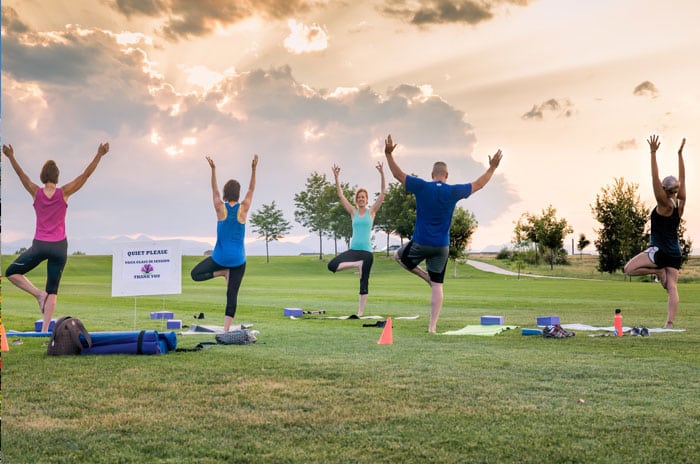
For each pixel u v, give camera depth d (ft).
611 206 284.20
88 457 15.38
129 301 80.43
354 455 15.52
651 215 47.21
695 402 20.83
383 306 72.59
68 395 21.72
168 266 41.47
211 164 42.19
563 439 16.76
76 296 91.25
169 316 55.26
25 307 68.59
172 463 14.96
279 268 336.29
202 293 103.04
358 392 22.18
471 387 23.09
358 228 59.57
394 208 353.92
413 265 43.39
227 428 17.76
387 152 42.68
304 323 50.80
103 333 31.96
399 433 17.29
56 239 39.19
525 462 15.06
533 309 67.62
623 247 281.95
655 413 19.35
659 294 101.86
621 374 25.86
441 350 33.17
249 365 27.73
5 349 32.91
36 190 38.65
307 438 16.88
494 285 148.05
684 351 32.86
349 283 161.89
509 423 18.22
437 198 42.19
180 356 30.48
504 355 31.24
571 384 23.71
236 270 42.06
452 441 16.60
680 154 46.16
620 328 40.83
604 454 15.60
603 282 179.32
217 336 36.40
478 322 51.29
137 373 25.71
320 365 27.81
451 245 269.03
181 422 18.37
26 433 17.26
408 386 23.20
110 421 18.44
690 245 270.26
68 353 30.91
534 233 321.32
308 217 423.23
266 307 71.10
